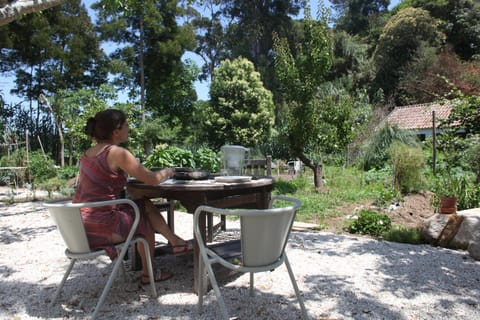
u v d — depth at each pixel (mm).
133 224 2643
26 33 19219
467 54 29562
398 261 3912
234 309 2732
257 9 33656
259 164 7664
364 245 4555
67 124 12461
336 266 3744
